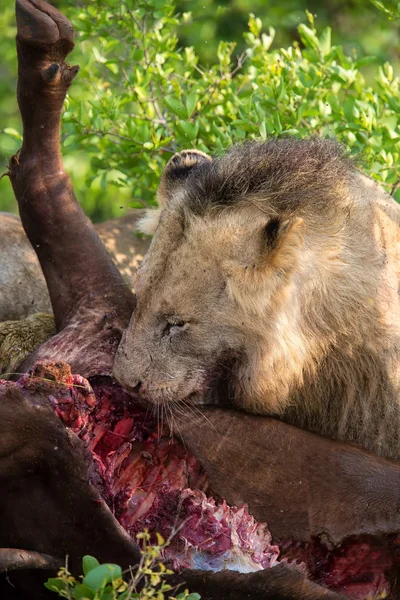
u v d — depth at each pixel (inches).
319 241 341.1
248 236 332.2
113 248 495.8
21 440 251.3
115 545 255.6
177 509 283.6
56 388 265.1
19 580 263.1
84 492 251.8
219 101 501.0
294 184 342.3
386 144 465.1
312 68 502.6
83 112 523.2
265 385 338.6
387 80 500.7
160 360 330.6
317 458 306.7
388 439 363.3
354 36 725.3
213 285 332.8
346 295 345.7
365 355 354.0
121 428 310.0
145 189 519.2
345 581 306.3
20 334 373.1
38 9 328.5
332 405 358.6
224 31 719.1
